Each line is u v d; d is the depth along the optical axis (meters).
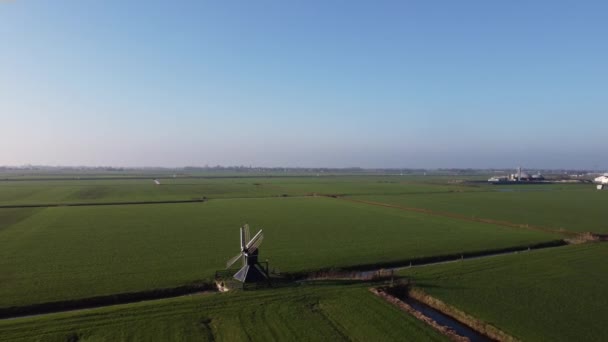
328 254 36.78
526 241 43.59
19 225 52.97
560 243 43.81
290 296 23.81
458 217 64.31
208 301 22.84
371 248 39.50
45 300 23.67
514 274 29.73
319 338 18.22
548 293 25.48
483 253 38.66
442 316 22.67
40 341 17.69
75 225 53.22
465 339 18.45
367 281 27.52
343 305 22.48
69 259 33.91
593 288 26.55
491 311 22.34
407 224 56.06
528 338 19.00
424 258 35.78
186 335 18.36
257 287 25.69
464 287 26.58
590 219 62.12
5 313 22.08
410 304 24.53
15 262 32.78
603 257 35.28
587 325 20.52
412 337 18.50
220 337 18.31
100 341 17.73
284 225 54.53
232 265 31.89
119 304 23.56
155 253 36.41
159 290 25.81
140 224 54.44
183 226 52.88
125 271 30.09
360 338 18.31
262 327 19.39
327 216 64.56
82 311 21.69
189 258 34.47
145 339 17.95
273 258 35.12
